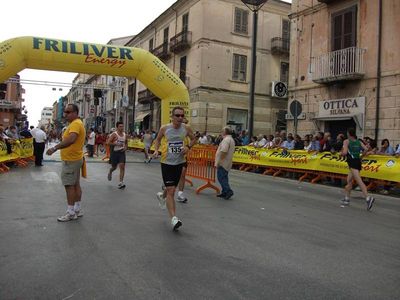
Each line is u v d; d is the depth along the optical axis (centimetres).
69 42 1631
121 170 1070
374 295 399
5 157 1436
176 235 596
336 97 1816
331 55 1812
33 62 1603
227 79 3011
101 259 476
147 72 1766
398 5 1580
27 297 368
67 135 655
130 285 400
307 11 1984
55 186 1055
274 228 671
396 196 1130
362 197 1098
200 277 428
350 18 1770
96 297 370
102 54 1672
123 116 4922
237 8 3055
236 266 468
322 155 1371
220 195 979
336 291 405
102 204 820
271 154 1591
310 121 1948
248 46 3098
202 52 2933
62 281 406
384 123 1616
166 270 445
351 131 936
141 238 572
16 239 549
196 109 2945
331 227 702
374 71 1658
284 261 495
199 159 1105
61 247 519
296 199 1010
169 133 649
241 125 3077
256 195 1042
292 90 2056
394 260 520
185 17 3212
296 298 382
